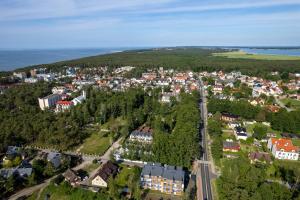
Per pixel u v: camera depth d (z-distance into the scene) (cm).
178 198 11281
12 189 11644
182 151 13825
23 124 17925
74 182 12288
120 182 12288
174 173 11800
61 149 16112
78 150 16100
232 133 18925
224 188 10881
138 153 14775
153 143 15188
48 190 11506
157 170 12056
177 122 19025
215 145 14988
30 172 12569
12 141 16325
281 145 15175
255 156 14512
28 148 15975
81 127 19975
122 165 14075
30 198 11169
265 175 12338
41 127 17675
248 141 17088
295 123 19050
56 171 13412
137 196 10756
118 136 18362
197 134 16925
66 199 10931
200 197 11250
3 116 19575
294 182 12081
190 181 12525
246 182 10688
